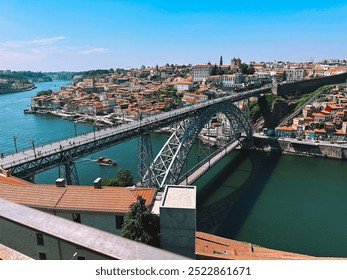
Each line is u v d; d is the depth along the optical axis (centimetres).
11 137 13412
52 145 5453
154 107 17712
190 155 11150
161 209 2284
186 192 2642
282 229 5772
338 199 7144
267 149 12138
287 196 7356
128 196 2928
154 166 6138
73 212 2766
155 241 2505
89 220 2794
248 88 17650
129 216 2519
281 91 15488
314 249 5125
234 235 5569
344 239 5409
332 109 12788
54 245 830
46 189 3005
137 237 2402
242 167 9888
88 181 8138
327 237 5481
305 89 16662
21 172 4344
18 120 18488
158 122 7044
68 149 4900
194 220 2286
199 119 7912
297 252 5050
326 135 11806
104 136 5694
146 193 3102
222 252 3625
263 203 6956
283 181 8462
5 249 514
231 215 6372
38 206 2777
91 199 2870
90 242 411
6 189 3008
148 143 6712
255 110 15162
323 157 10981
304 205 6819
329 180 8519
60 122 17900
